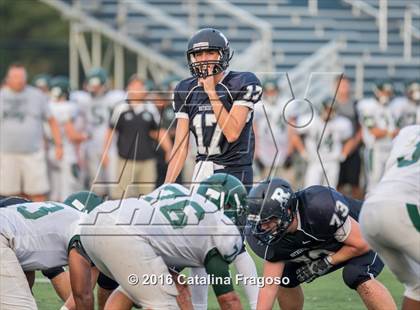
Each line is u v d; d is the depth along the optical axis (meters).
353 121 34.84
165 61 51.62
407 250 14.08
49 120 32.31
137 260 14.16
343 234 15.70
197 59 17.17
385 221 14.03
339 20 54.47
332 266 16.08
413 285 14.73
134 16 54.00
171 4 54.44
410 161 14.32
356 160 35.25
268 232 15.15
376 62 51.69
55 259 15.51
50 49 58.28
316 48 52.75
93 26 52.75
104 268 14.74
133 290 14.30
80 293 15.05
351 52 52.41
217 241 14.20
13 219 15.27
